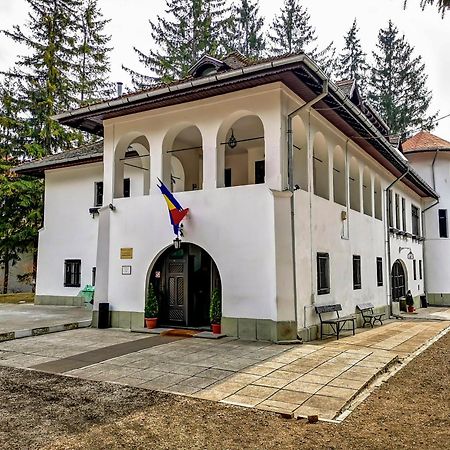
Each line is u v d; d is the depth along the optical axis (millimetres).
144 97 11234
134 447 4480
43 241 19000
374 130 13219
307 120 11562
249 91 10664
